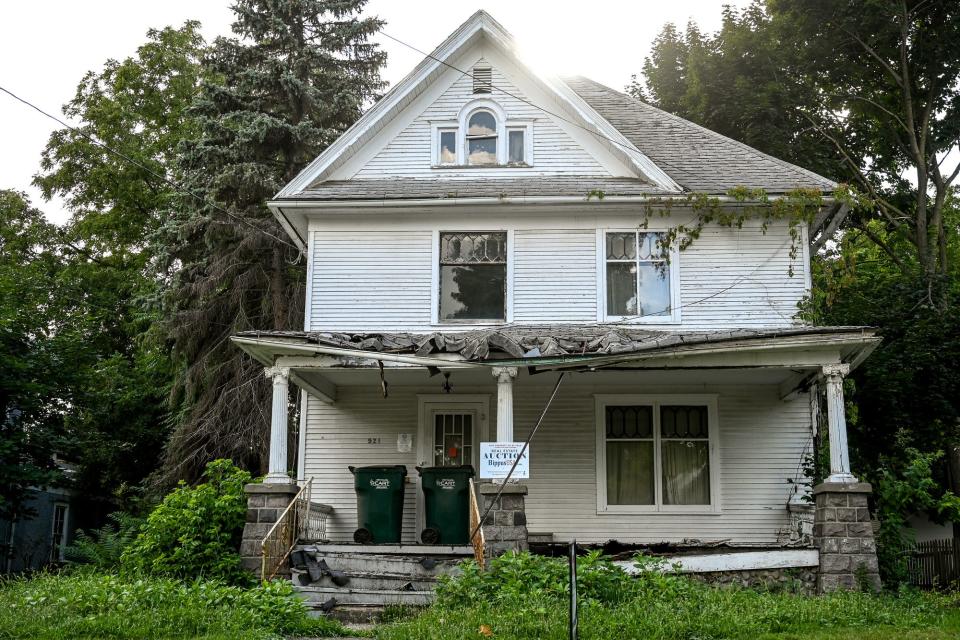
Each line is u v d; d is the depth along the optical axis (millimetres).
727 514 16438
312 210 17344
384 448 17078
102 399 28609
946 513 15484
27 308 28406
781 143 25547
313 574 13148
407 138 18094
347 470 17047
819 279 18375
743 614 10406
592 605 10516
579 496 16594
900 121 26656
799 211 16453
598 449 16719
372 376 16297
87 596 11156
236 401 23750
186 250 24547
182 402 26359
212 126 23984
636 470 16734
